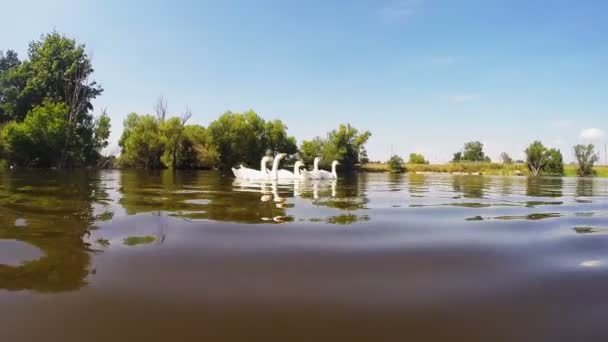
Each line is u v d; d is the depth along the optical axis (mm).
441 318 2492
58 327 2293
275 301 2723
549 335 2277
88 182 16438
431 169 75688
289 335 2250
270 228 5250
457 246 4348
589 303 2725
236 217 6184
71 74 50312
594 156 65562
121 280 3076
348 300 2758
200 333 2258
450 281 3164
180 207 7391
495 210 7859
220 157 59000
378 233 5027
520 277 3275
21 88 51000
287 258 3756
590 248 4320
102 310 2533
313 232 5016
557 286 3062
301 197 10102
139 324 2355
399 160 74188
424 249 4180
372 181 24500
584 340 2215
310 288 2973
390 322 2432
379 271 3406
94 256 3734
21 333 2215
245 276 3223
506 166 74625
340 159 72625
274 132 66750
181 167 57250
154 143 53188
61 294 2781
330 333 2283
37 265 3430
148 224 5438
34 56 51562
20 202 7965
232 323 2389
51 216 6078
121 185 14438
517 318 2494
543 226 5801
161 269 3361
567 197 11875
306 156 74125
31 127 40656
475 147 116375
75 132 48969
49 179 18438
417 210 7609
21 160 41844
